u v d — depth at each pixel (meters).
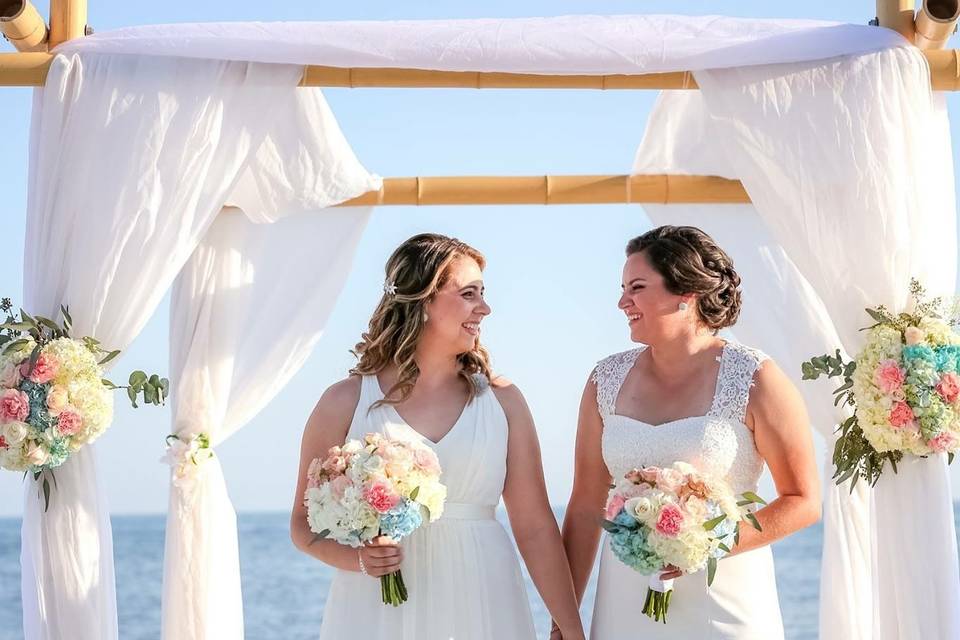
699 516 2.98
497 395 3.56
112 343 3.65
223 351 4.43
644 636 3.25
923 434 3.33
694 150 4.36
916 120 3.58
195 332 4.42
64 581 3.55
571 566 3.54
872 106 3.56
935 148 3.68
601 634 3.36
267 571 27.45
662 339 3.37
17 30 3.65
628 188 4.37
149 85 3.66
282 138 4.12
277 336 4.51
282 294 4.54
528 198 4.39
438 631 3.31
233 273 4.48
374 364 3.54
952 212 3.66
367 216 4.54
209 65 3.69
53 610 3.56
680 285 3.32
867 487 4.17
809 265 3.60
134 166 3.62
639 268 3.38
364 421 3.44
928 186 3.56
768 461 3.31
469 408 3.47
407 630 3.30
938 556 3.40
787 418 3.27
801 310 4.33
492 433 3.46
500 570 3.40
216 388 4.41
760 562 3.34
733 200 4.38
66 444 3.49
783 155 3.61
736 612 3.25
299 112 4.08
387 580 3.21
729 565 3.28
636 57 3.58
